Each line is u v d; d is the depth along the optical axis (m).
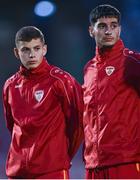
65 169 15.37
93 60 16.34
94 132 15.72
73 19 51.88
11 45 52.16
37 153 15.25
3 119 45.91
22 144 15.45
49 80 15.53
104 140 15.52
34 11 51.94
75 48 51.97
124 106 15.49
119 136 15.40
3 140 44.88
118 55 15.95
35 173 15.28
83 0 50.94
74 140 15.80
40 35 15.65
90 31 16.53
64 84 15.45
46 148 15.27
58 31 52.06
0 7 52.06
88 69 16.33
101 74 15.90
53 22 52.03
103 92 15.70
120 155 15.31
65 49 52.09
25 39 15.52
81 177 30.94
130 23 48.38
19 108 15.63
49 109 15.41
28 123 15.36
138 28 48.25
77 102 15.61
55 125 15.38
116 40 15.91
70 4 51.53
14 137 15.65
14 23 52.44
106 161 15.46
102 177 15.66
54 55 52.16
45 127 15.30
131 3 48.47
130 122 15.45
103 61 16.02
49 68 15.71
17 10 52.44
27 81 15.71
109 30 15.79
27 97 15.62
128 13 48.50
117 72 15.75
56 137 15.34
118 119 15.45
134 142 15.41
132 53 15.94
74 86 15.59
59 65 52.06
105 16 15.82
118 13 15.94
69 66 52.03
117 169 15.41
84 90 16.19
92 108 15.81
